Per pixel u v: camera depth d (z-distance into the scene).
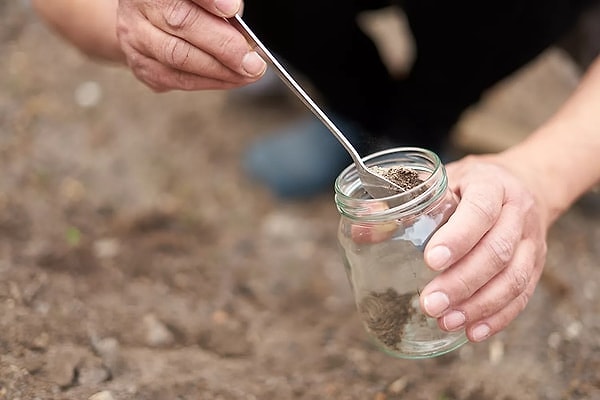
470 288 0.87
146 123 1.58
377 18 1.75
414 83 1.30
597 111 0.98
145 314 1.13
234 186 1.49
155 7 0.88
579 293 1.18
